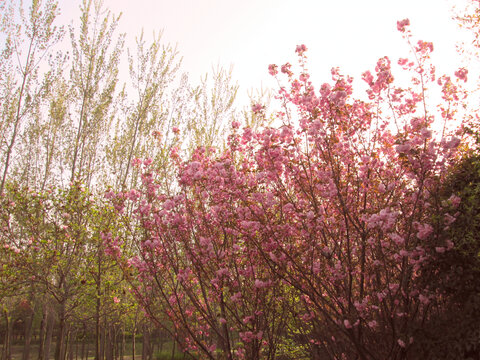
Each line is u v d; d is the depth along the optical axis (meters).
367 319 4.61
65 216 9.65
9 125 14.43
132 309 10.52
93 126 14.78
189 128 13.23
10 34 12.80
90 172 14.73
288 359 6.60
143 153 13.64
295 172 4.93
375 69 4.78
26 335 18.42
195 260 5.43
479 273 4.10
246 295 5.49
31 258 9.06
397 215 4.16
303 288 4.84
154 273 5.56
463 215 4.16
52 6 13.10
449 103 4.63
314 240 4.70
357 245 4.96
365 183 4.76
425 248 4.29
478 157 4.39
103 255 9.53
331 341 4.72
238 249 5.30
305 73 4.95
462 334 3.93
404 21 4.55
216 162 5.67
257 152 5.22
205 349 5.41
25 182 15.50
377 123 4.84
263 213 5.07
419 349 4.18
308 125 4.59
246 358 5.46
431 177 4.34
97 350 9.96
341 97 4.36
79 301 9.84
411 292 4.32
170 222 5.49
